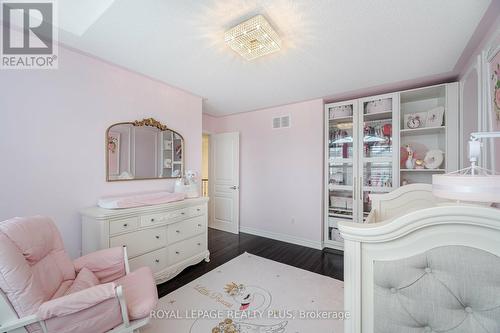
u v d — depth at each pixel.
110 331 1.12
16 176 1.65
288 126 3.59
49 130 1.81
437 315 0.78
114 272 1.54
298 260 2.85
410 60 2.08
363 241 0.86
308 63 2.14
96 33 1.68
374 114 2.93
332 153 3.31
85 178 2.02
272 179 3.77
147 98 2.51
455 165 2.42
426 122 2.67
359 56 2.00
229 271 2.53
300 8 1.39
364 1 1.33
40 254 1.24
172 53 1.97
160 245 2.21
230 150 4.16
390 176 2.87
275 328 1.64
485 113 1.65
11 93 1.63
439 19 1.49
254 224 4.00
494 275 0.72
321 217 3.27
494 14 1.42
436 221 0.76
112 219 1.83
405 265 0.82
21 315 0.98
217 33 1.67
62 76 1.88
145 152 2.50
